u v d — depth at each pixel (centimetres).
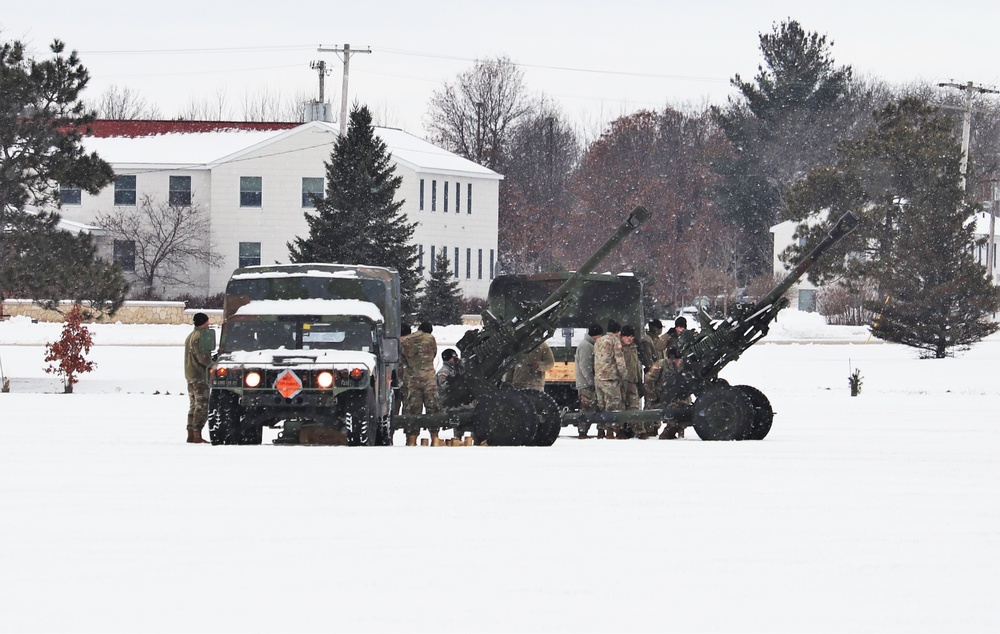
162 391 14188
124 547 4394
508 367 8512
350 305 7950
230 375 7519
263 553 4319
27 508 5147
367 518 4972
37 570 4056
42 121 15538
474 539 4578
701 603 3706
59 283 15050
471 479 6091
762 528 4831
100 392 14050
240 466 6500
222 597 3738
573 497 5547
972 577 4041
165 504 5256
